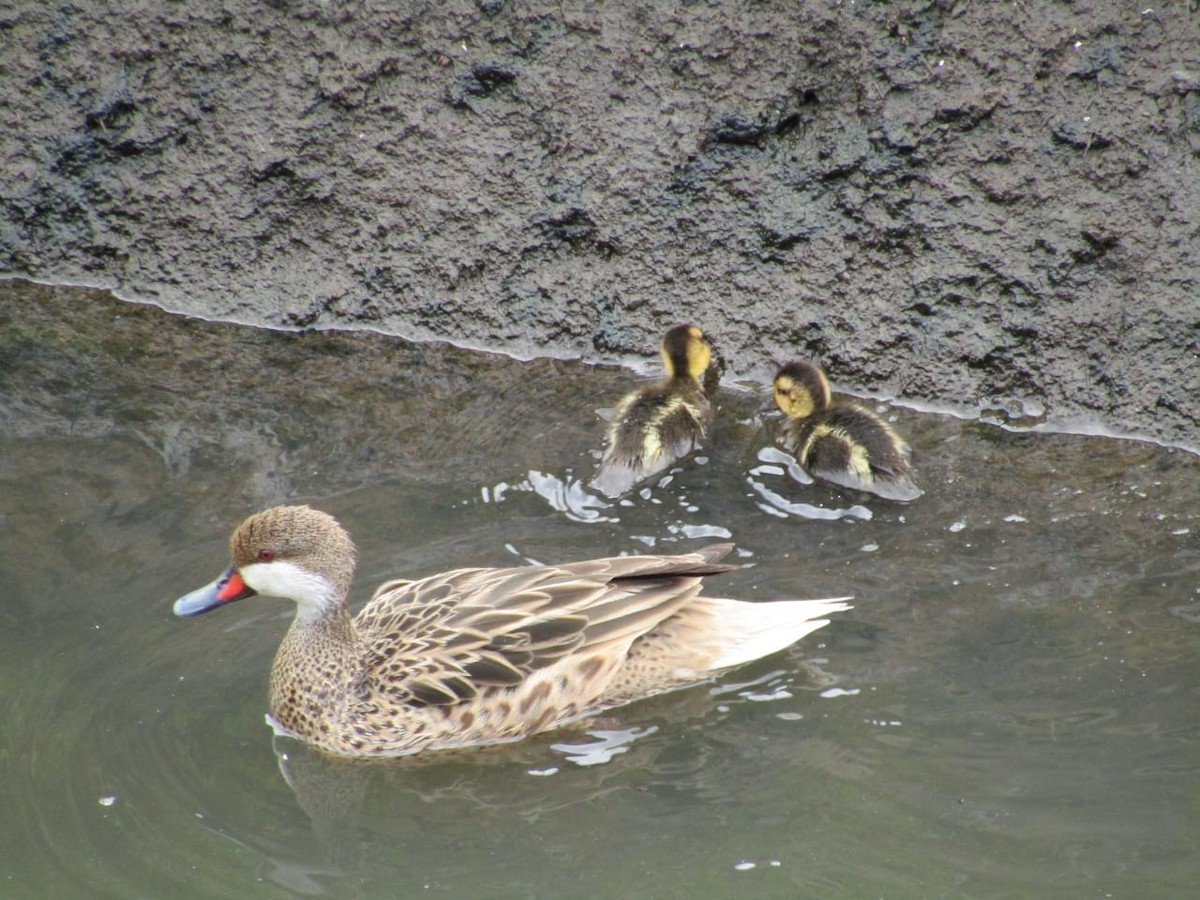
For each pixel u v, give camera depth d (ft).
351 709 25.75
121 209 38.45
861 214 35.24
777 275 35.73
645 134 36.37
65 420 33.65
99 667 26.78
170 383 35.19
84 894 22.33
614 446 32.27
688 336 34.12
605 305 36.55
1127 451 32.71
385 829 23.89
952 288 34.63
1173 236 33.50
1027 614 27.71
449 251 37.17
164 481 31.68
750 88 35.91
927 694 25.95
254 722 26.12
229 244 38.01
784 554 29.84
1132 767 24.06
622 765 25.14
